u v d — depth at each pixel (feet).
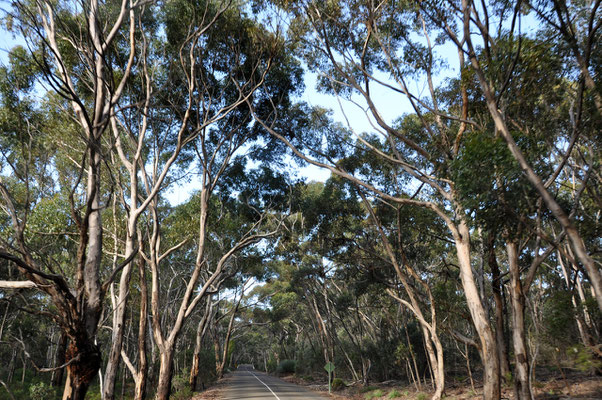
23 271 26.50
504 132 27.02
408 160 61.05
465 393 63.67
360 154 66.13
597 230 36.37
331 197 77.71
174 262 101.91
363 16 44.62
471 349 111.24
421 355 95.76
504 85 28.96
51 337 113.80
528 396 36.40
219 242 93.20
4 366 131.13
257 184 76.33
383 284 79.10
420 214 60.75
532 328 57.98
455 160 29.43
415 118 61.41
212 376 138.00
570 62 31.81
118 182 54.44
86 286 30.58
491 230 30.50
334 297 120.88
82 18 41.34
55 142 49.78
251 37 55.83
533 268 37.37
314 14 45.55
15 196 53.36
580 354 36.78
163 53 56.44
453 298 62.64
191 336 152.97
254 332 275.39
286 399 71.97
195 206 79.92
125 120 54.85
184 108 60.08
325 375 148.87
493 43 32.48
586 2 33.55
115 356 49.34
